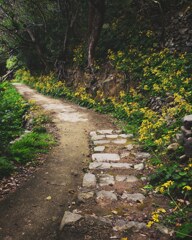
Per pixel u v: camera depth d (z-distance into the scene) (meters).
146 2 16.55
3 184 5.91
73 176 6.37
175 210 4.90
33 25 22.28
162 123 8.91
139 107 11.86
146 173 6.50
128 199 5.33
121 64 14.89
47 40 23.38
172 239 4.16
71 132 10.04
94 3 15.98
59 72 20.84
